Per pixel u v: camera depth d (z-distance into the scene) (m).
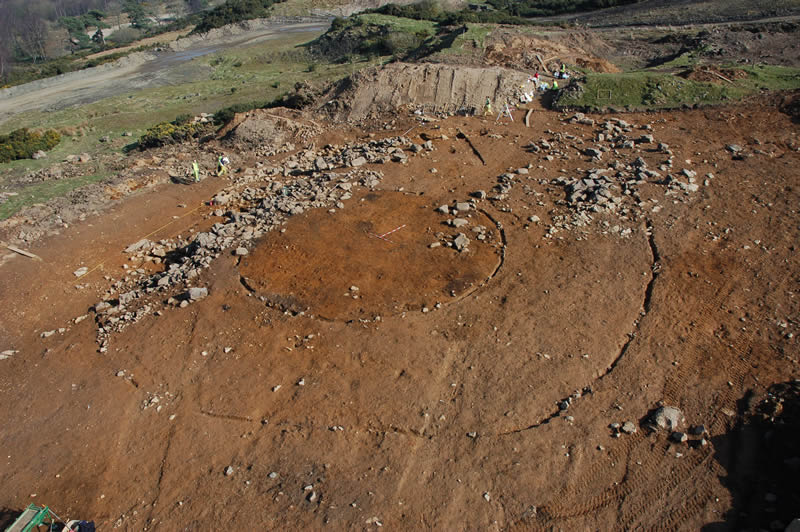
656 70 31.41
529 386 12.74
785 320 14.05
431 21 58.06
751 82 27.59
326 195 21.94
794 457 10.41
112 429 12.80
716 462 10.77
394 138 26.36
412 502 10.46
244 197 23.81
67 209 23.17
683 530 9.70
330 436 11.96
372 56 49.59
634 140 24.16
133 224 22.64
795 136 22.97
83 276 19.39
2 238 21.27
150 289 17.73
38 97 52.09
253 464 11.54
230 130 30.94
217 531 10.28
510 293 15.81
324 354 14.23
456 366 13.46
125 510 10.91
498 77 29.36
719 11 42.00
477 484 10.71
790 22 35.44
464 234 18.62
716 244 17.25
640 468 10.80
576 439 11.45
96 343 15.76
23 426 13.20
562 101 28.06
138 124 38.81
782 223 17.86
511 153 24.19
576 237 18.08
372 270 17.34
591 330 14.25
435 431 11.86
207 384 13.73
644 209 19.16
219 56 60.28
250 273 17.72
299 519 10.32
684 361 13.10
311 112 31.23
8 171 30.66
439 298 15.88
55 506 11.12
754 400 11.89
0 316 17.42
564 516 10.07
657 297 15.20
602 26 46.28
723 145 23.06
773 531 9.38
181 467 11.65
